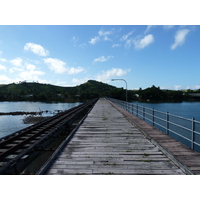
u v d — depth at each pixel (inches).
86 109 1017.5
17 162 214.4
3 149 265.0
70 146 217.2
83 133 291.1
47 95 5182.1
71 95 5482.3
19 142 299.1
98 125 365.1
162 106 2059.5
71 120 589.0
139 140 246.5
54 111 1660.9
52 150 285.4
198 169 144.3
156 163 163.2
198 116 1070.4
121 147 213.0
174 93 4660.4
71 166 156.1
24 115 1317.7
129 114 542.9
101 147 213.0
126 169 150.6
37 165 238.2
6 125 869.2
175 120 928.9
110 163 163.0
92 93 5433.1
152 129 309.9
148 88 4872.0
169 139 240.2
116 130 315.6
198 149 506.6
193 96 4249.5
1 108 2005.4
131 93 4953.3
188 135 641.6
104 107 878.4
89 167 154.2
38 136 347.3
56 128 406.3
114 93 4726.9
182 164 152.6
